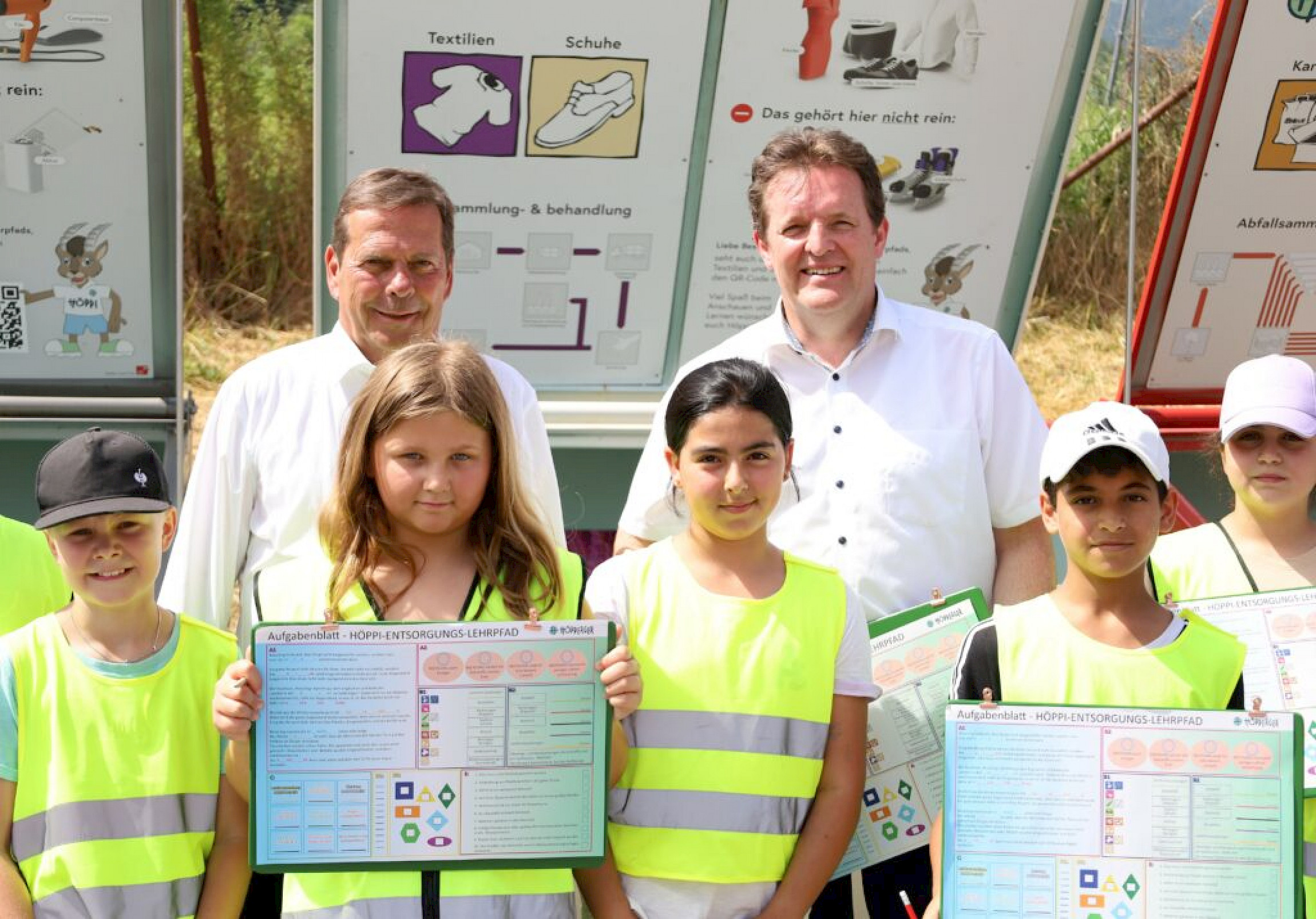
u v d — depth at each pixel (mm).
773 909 2941
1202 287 5457
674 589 3059
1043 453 3014
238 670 2754
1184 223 5336
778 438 2998
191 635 2926
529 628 2803
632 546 3600
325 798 2783
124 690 2828
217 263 9469
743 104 4914
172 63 4699
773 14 4777
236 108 9617
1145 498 2877
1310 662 3221
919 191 5129
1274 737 2764
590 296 5180
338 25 4559
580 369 5301
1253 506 3467
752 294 5270
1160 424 5551
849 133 5004
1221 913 2775
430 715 2793
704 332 5324
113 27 4621
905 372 3543
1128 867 2791
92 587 2781
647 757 2973
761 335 3596
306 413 3428
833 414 3523
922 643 3301
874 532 3471
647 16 4715
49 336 4988
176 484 4973
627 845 2977
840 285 3420
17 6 4543
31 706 2816
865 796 3283
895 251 5219
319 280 4934
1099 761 2801
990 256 5281
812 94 4922
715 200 5078
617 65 4773
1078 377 9008
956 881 2824
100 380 5086
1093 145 9586
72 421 5016
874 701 3291
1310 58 5074
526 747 2807
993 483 3600
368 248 3393
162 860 2795
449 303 5105
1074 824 2803
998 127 5059
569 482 5379
